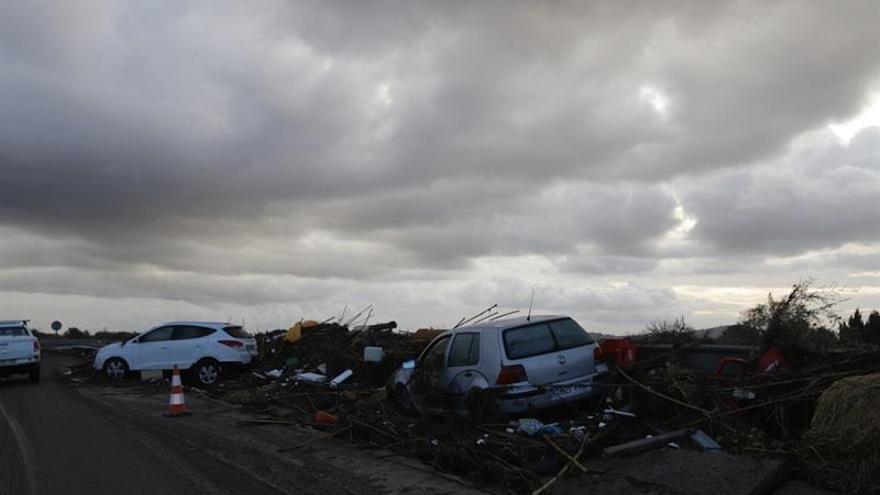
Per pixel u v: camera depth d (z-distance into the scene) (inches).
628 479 285.7
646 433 354.0
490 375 397.4
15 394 764.6
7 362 885.2
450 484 316.8
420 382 452.8
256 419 535.2
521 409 386.3
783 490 267.9
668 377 379.9
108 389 789.2
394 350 704.4
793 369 380.5
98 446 418.6
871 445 264.4
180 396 573.3
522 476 304.0
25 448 413.4
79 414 568.7
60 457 385.4
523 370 390.0
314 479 329.1
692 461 286.8
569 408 394.6
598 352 412.5
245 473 343.0
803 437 292.0
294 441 437.1
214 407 617.6
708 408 353.7
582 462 318.7
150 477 335.0
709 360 452.1
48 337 2753.4
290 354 871.7
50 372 1154.0
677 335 536.1
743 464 274.5
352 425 440.1
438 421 433.4
